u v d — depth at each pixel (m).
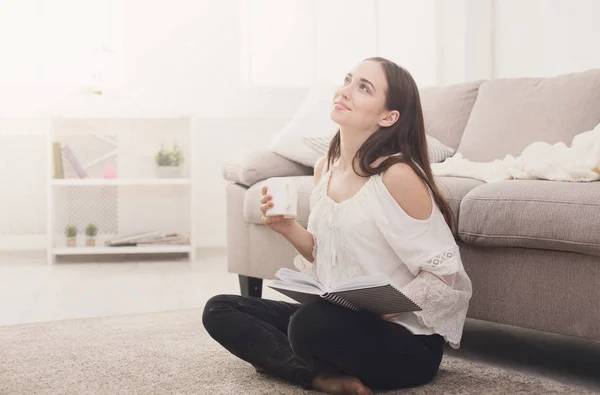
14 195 4.52
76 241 4.29
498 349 2.15
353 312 1.55
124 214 4.57
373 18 4.64
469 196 1.94
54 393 1.70
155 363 1.94
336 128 2.87
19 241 4.55
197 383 1.74
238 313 1.74
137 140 4.56
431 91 2.96
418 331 1.62
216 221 4.71
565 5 3.75
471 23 4.29
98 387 1.74
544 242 1.77
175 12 4.61
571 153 2.04
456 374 1.79
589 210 1.70
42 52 4.54
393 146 1.67
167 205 4.61
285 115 4.70
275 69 4.73
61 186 4.50
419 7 4.46
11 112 4.46
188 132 4.59
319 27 4.70
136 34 4.58
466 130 2.72
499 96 2.67
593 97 2.41
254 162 2.79
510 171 2.16
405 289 1.60
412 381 1.66
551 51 3.86
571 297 1.76
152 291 3.21
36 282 3.47
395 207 1.61
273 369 1.70
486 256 1.92
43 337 2.30
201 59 4.64
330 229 1.68
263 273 2.73
